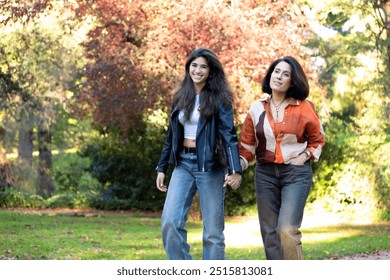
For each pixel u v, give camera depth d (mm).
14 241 13656
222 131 7195
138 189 25031
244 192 23422
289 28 18094
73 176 28562
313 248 13500
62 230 16562
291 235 7008
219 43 17016
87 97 19688
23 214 21609
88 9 18938
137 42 19672
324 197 22984
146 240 15000
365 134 22781
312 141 7359
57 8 20469
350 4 22203
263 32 17391
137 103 19219
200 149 7195
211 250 7207
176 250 7238
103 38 19359
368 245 14078
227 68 16781
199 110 7223
